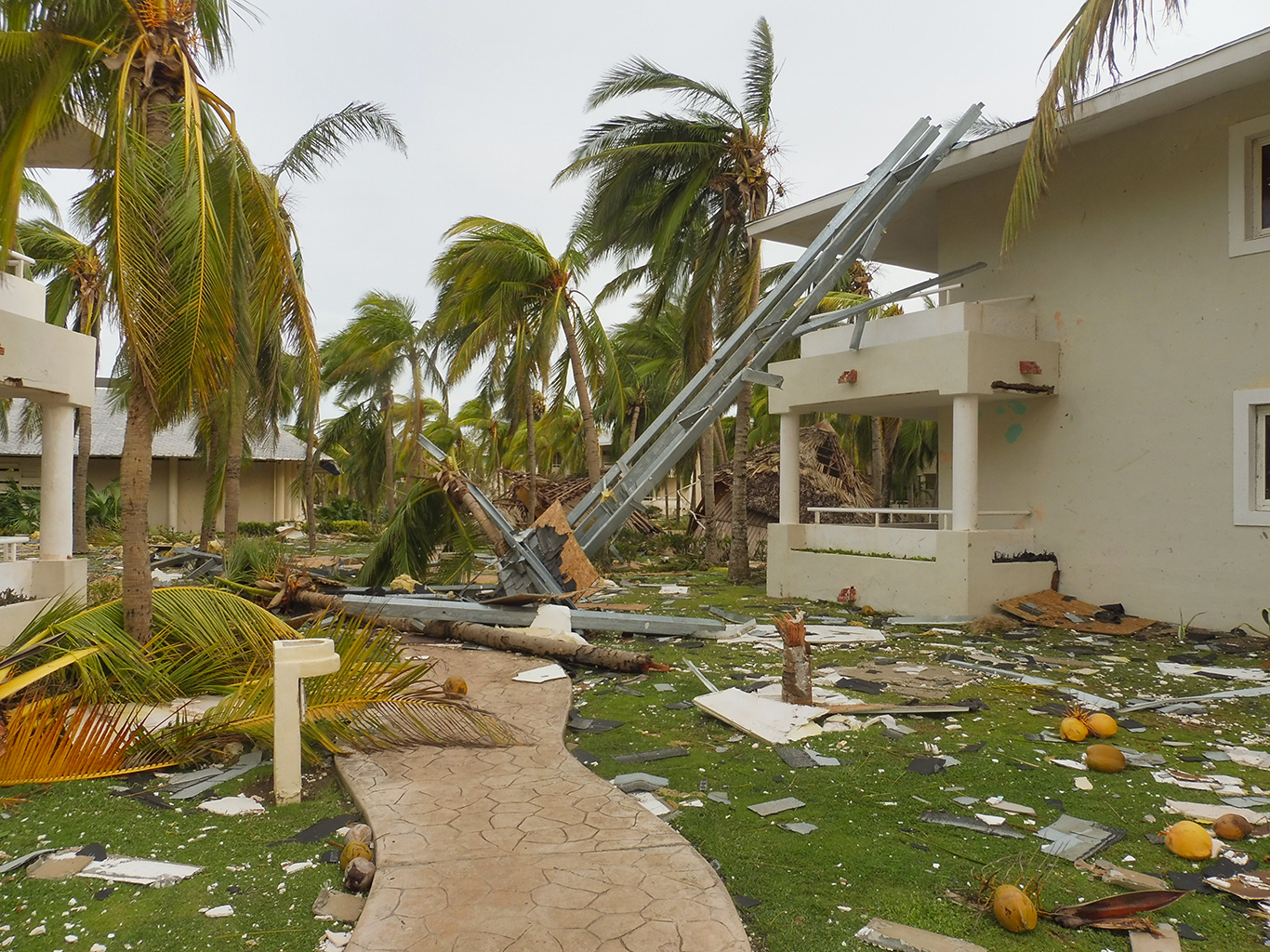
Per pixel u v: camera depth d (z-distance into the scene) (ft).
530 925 10.06
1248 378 31.65
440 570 45.29
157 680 20.45
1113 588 35.81
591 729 19.75
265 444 109.29
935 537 37.32
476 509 38.47
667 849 12.37
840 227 41.47
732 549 53.47
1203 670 25.81
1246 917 10.81
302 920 10.59
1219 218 32.55
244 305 23.86
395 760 16.71
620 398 65.82
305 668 15.29
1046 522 38.34
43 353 27.14
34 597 27.81
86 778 16.08
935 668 26.35
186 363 20.45
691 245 58.39
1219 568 32.40
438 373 98.89
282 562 40.19
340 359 98.53
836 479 76.64
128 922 10.53
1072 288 37.68
